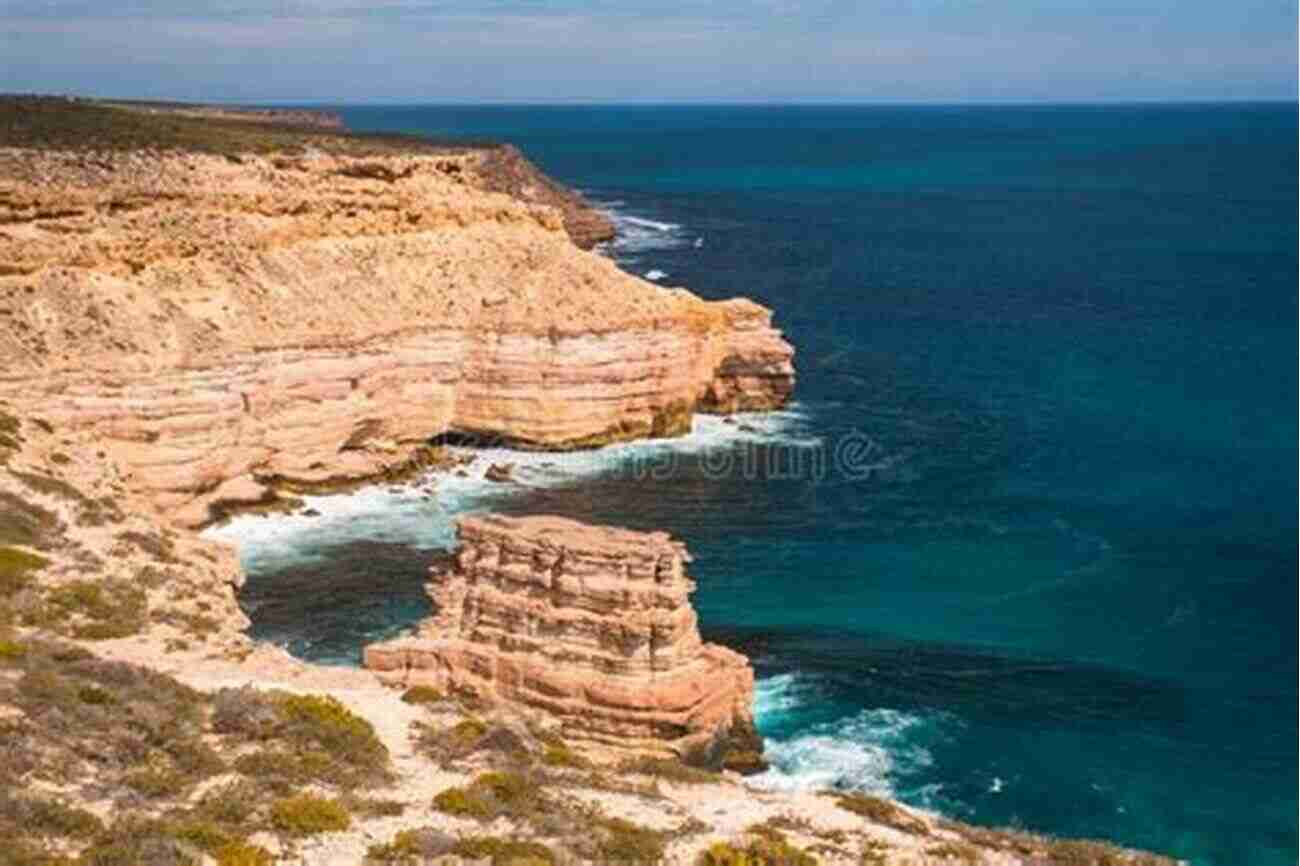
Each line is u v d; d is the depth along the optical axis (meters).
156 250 74.19
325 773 28.23
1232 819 42.53
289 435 73.25
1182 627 57.59
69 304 69.25
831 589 61.78
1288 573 63.91
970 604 60.19
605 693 40.03
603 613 40.69
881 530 70.00
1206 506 74.12
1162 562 65.56
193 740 29.00
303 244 81.00
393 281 82.12
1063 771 45.31
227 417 69.88
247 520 69.88
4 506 48.97
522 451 81.38
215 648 40.28
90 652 34.72
